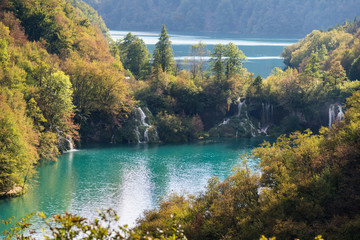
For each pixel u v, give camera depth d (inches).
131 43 7003.0
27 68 4010.8
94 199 2822.3
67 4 7111.2
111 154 4151.1
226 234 1780.3
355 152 1988.2
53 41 5629.9
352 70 6358.3
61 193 2920.8
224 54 5871.1
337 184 1939.0
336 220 1710.1
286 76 5949.8
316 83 5610.2
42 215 710.5
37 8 5748.0
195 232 1839.3
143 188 3085.6
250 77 6013.8
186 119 5147.6
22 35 5118.1
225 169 3636.8
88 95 4576.8
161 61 6294.3
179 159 4008.4
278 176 2046.0
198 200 2169.0
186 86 5334.6
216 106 5452.8
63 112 3949.3
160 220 1801.2
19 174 2945.4
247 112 5575.8
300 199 1827.0
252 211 1867.6
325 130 2450.8
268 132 5467.5
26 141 3073.3
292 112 5561.0
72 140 4308.6
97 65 4904.0
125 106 4881.9
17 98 3388.3
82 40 5831.7
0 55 3875.5
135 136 4768.7
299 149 2230.6
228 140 5054.1
